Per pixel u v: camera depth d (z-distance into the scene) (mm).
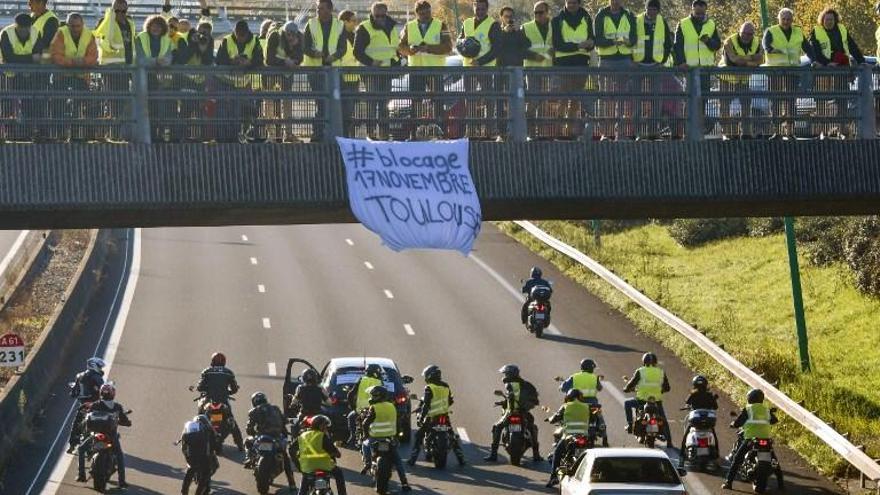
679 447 82938
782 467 79688
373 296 129750
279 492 72500
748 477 73562
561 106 67000
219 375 81000
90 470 72938
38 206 61062
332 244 157125
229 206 63000
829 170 68312
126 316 119750
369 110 65438
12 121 61812
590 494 59594
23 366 91062
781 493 73375
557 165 65875
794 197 68000
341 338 112812
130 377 99438
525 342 112125
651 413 81250
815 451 81688
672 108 67875
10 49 63156
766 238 153750
